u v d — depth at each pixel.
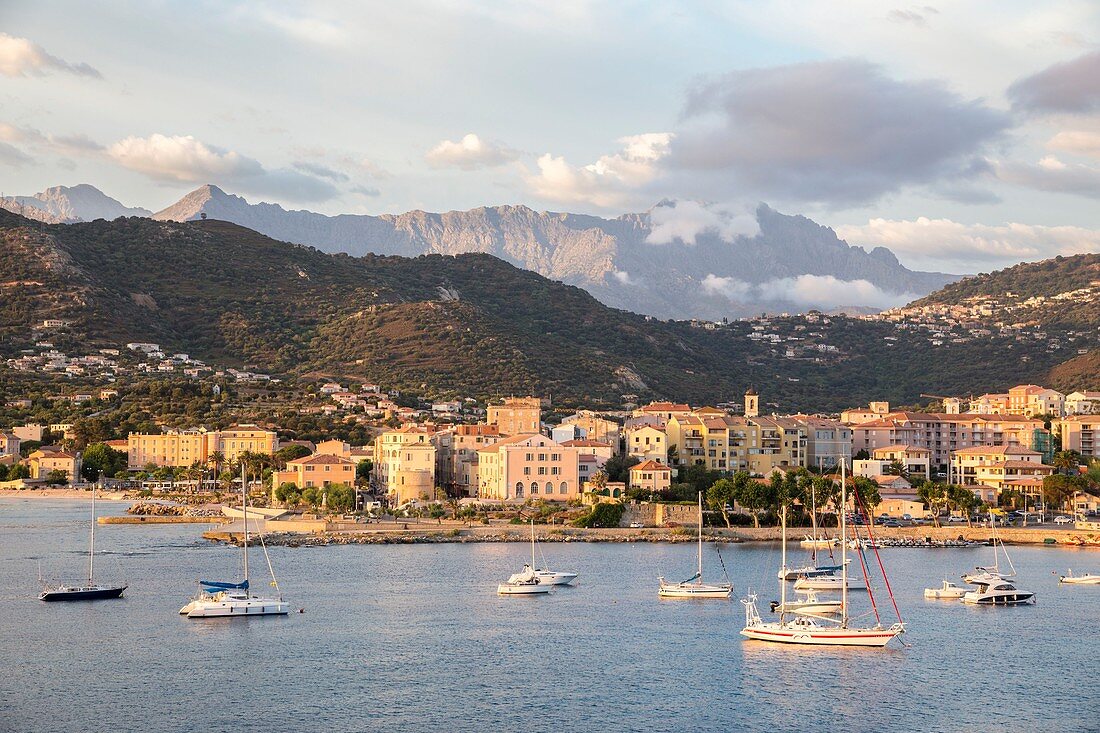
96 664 154.12
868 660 160.88
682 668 155.50
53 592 198.12
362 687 144.62
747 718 134.25
